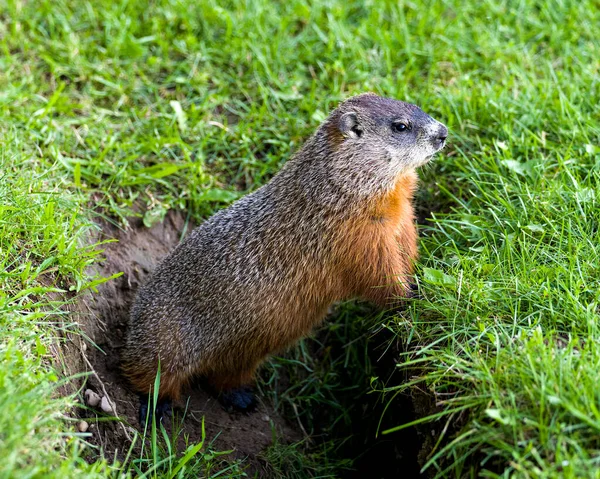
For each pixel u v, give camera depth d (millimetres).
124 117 7637
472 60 8078
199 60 8195
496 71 7922
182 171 7281
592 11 8445
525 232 5641
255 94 7965
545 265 5250
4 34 8219
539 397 4082
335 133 5703
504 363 4441
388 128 5676
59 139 7148
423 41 8281
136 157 7094
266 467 5938
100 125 7449
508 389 4250
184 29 8570
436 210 6785
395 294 5711
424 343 5211
